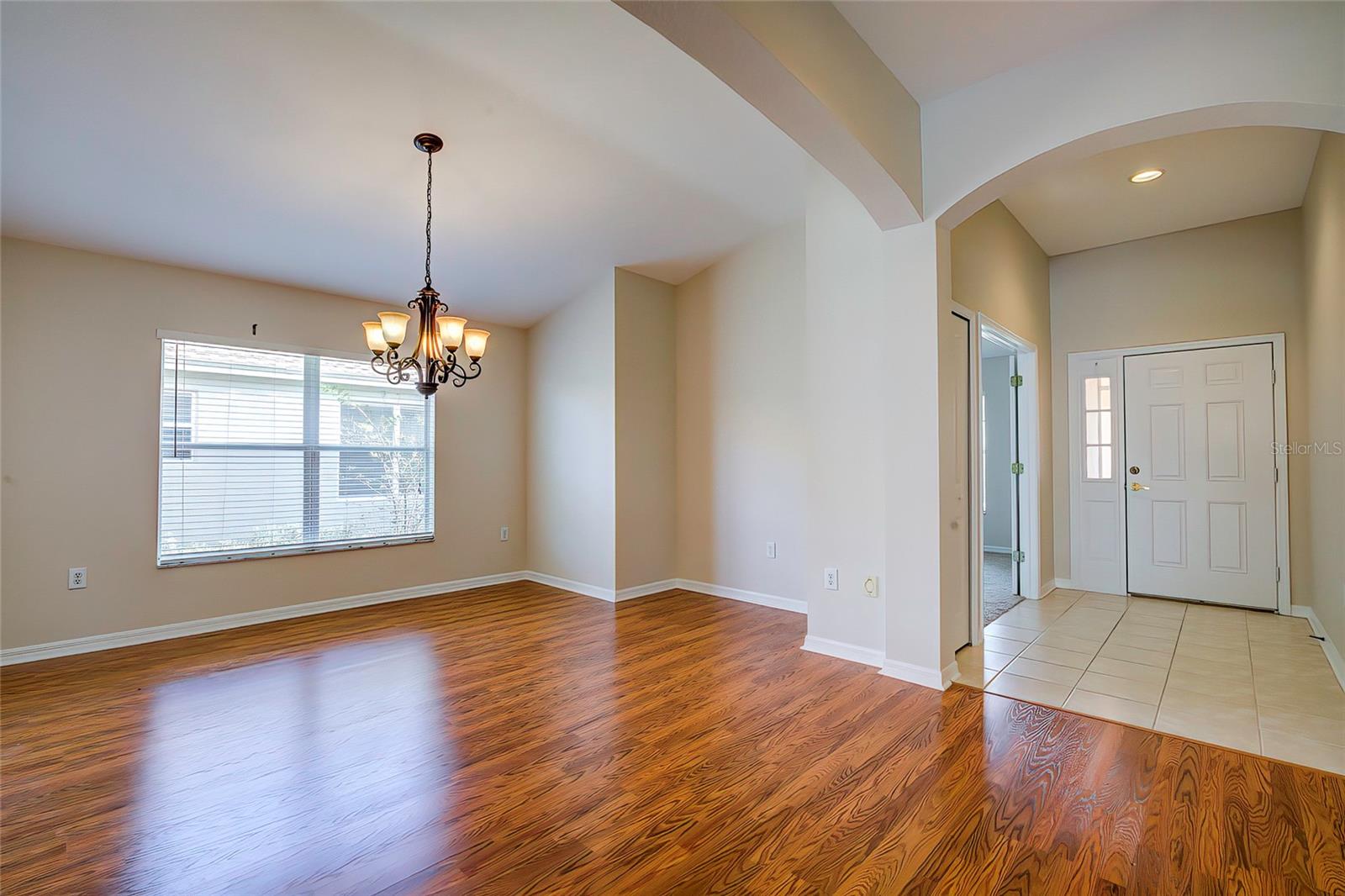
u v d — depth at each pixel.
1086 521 4.96
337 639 3.79
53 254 3.49
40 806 1.97
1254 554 4.29
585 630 3.97
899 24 2.34
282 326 4.32
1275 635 3.71
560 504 5.33
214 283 4.05
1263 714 2.60
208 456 4.02
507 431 5.58
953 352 3.38
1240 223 4.34
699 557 5.13
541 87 2.82
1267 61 2.09
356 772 2.19
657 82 2.82
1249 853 1.70
